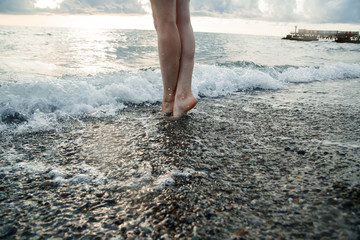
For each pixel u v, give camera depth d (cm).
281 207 78
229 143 132
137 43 855
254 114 187
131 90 218
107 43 816
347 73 421
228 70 318
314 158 114
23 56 426
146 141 133
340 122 170
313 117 180
